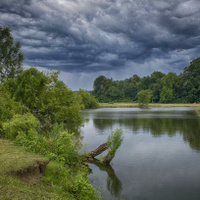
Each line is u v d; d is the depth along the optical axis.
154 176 9.90
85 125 29.23
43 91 23.30
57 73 24.36
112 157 11.98
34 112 22.58
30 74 22.97
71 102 25.28
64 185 6.46
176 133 21.75
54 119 23.38
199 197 7.84
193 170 10.73
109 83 162.38
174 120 34.75
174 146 15.98
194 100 119.69
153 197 7.77
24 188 4.95
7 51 29.73
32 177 5.89
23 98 22.45
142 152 14.32
